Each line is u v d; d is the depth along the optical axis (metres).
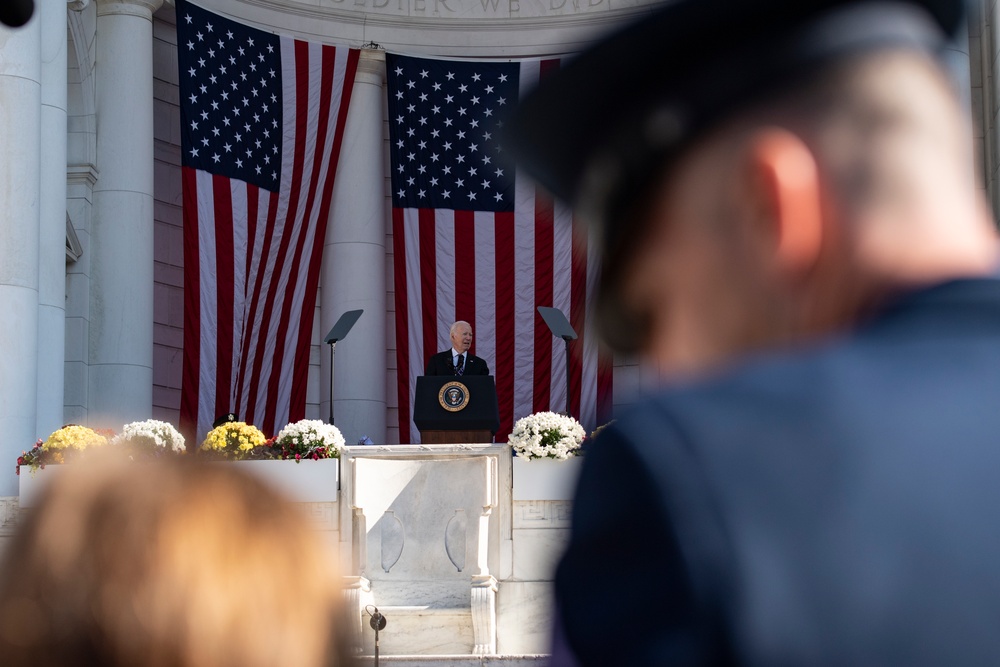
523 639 41.84
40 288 57.66
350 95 73.06
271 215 69.31
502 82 73.81
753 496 2.79
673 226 3.21
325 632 3.17
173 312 69.69
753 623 2.68
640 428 2.97
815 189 3.08
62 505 3.12
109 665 2.95
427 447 42.81
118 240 65.50
